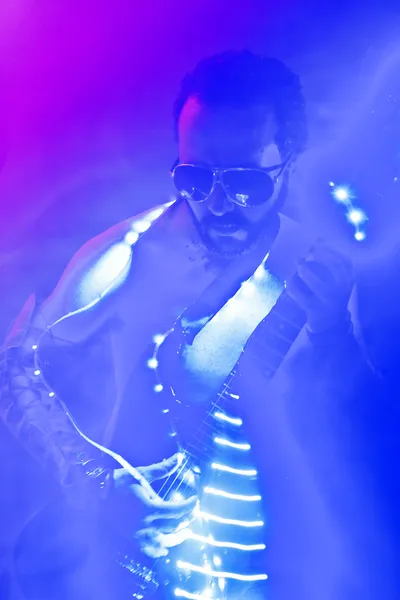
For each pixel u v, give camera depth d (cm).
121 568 244
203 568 245
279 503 257
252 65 249
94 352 266
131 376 263
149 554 237
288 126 253
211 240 255
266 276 258
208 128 242
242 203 245
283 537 257
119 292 264
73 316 261
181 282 264
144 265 266
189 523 241
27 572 248
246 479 254
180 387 259
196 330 258
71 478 242
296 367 263
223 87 245
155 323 264
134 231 271
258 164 245
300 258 257
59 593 246
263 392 259
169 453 257
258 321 258
